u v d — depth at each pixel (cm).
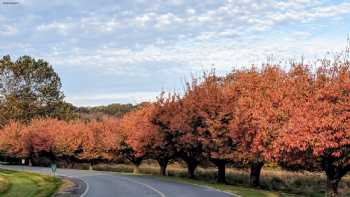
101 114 16625
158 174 5522
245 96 3797
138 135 5366
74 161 8675
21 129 9400
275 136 3092
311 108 2772
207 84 4394
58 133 8325
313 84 3200
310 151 2836
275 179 4175
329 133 2573
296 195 2883
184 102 4609
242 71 4125
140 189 3148
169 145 5009
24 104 13312
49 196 2830
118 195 2739
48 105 13838
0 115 12975
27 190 3362
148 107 5825
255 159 3462
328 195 2936
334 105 2656
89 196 2720
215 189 3120
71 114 13775
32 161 9338
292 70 3503
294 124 2745
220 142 3812
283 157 3011
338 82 2756
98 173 5694
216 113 3947
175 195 2683
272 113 3158
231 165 5159
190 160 4916
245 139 3506
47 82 13988
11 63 13675
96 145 7531
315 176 4344
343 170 2938
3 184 3912
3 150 9456
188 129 4291
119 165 7969
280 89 3375
